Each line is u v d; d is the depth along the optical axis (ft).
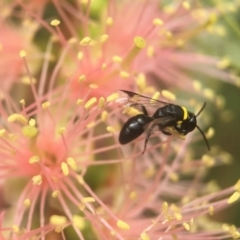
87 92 0.25
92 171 0.26
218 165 0.33
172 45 0.28
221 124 0.33
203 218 0.28
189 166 0.28
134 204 0.26
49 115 0.25
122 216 0.26
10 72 0.27
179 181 0.30
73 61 0.27
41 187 0.25
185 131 0.25
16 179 0.25
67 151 0.24
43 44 0.27
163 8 0.29
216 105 0.31
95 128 0.26
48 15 0.28
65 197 0.25
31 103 0.27
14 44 0.28
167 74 0.29
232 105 0.32
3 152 0.24
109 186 0.26
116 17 0.28
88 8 0.26
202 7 0.30
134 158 0.25
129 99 0.25
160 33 0.28
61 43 0.27
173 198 0.29
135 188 0.27
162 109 0.25
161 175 0.27
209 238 0.25
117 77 0.27
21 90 0.27
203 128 0.32
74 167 0.24
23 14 0.28
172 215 0.25
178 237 0.25
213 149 0.32
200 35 0.30
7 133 0.24
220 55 0.30
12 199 0.25
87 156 0.25
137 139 0.25
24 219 0.25
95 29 0.27
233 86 0.32
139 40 0.25
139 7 0.28
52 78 0.26
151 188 0.26
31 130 0.23
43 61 0.27
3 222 0.25
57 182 0.24
